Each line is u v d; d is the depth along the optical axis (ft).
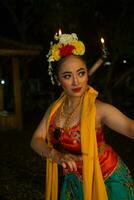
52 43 9.04
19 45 48.34
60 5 63.93
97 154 8.38
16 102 49.57
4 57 49.98
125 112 63.98
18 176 24.56
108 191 8.50
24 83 77.25
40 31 74.33
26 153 32.78
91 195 8.34
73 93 8.64
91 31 64.90
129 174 8.82
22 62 55.72
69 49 8.65
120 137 38.88
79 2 63.67
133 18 62.85
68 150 8.65
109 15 64.08
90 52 64.39
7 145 37.78
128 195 8.54
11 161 29.66
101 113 8.46
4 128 49.24
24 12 80.23
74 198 8.73
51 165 8.91
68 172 8.82
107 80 69.05
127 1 61.87
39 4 66.80
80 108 8.71
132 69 70.90
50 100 77.66
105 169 8.51
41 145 8.92
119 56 68.39
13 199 19.72
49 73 9.09
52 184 8.96
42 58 82.84
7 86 72.28
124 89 81.71
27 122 57.82
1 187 21.95
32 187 21.71
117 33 64.08
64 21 64.39
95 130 8.46
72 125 8.62
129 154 30.37
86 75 8.70
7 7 80.48
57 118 8.96
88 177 8.29
